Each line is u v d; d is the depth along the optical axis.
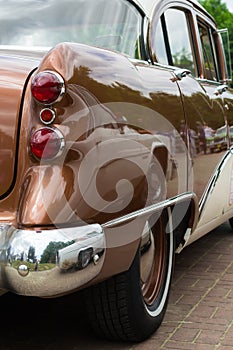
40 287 2.78
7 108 2.94
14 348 3.76
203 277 5.24
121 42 4.15
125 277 3.48
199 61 5.35
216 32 6.16
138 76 3.47
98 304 3.56
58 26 4.19
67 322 4.15
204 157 4.44
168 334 3.95
